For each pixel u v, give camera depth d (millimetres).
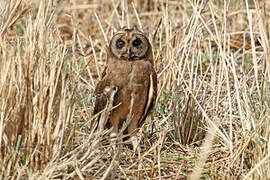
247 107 9469
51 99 8125
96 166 8867
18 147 8141
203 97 11344
